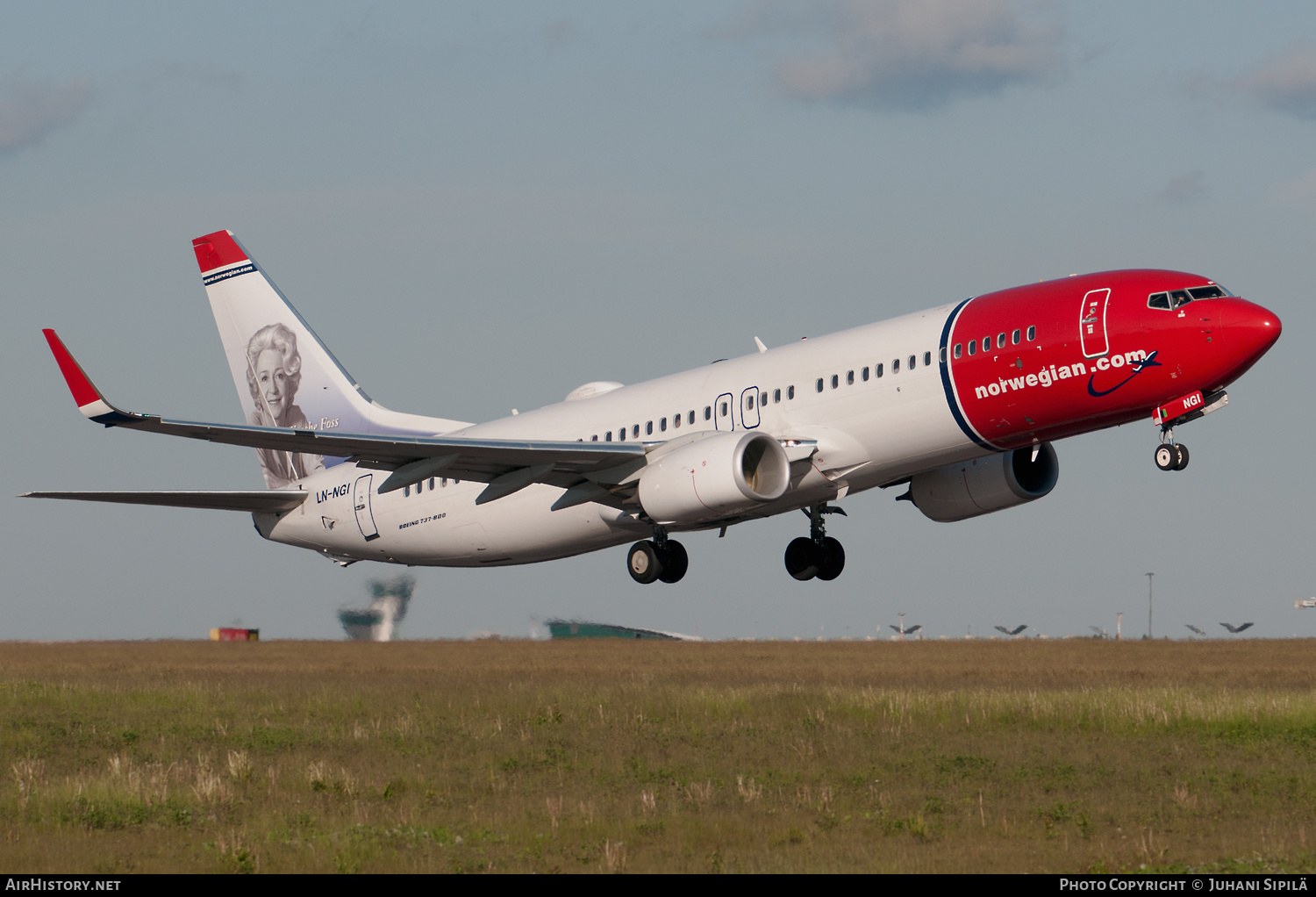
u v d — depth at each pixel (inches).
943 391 2018.9
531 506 2518.5
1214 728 1598.2
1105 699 1830.7
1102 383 1910.7
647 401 2364.7
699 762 1412.4
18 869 965.8
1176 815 1144.2
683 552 2453.2
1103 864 949.2
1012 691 2059.5
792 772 1343.5
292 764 1417.3
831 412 2126.0
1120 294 1911.9
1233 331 1824.6
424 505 2682.1
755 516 2285.9
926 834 1061.8
